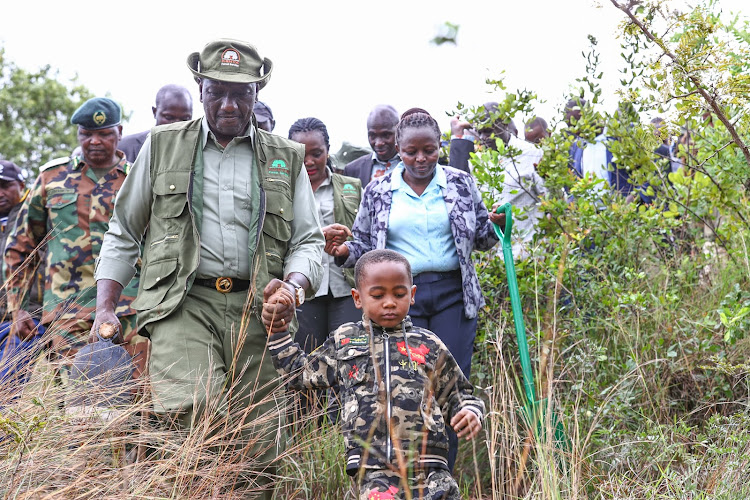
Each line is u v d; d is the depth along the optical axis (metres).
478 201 4.57
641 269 5.20
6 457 2.84
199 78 3.77
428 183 4.47
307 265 3.78
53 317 4.28
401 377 3.11
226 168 3.76
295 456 4.07
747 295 4.37
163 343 3.56
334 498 4.12
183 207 3.64
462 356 4.29
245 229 3.72
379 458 3.03
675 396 4.52
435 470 3.07
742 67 4.10
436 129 4.38
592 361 4.49
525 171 5.70
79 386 3.23
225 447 3.31
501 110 5.39
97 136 5.09
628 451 3.83
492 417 3.48
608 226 5.14
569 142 5.28
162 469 3.03
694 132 4.81
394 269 3.16
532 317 4.89
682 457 3.61
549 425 3.17
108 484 2.89
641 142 4.73
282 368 3.32
